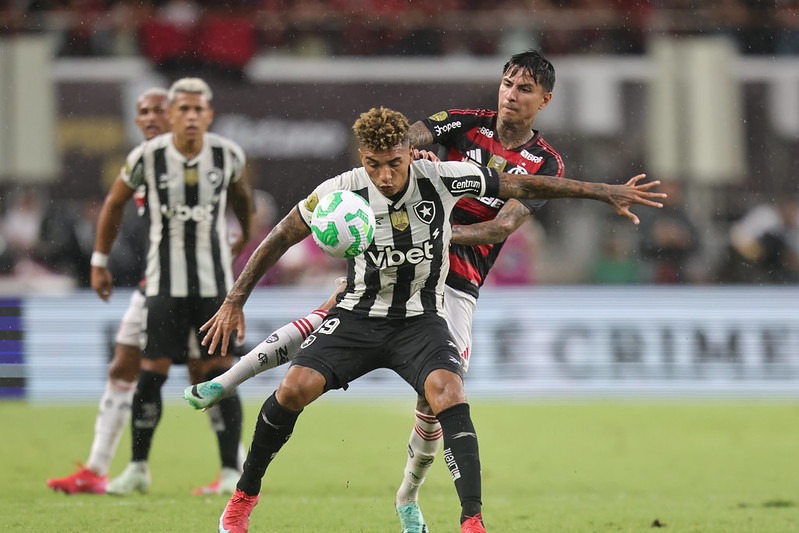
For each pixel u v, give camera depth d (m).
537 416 41.78
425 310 17.73
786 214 50.41
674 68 50.03
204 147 26.33
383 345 17.53
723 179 50.31
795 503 25.36
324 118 48.75
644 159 50.28
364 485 27.75
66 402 43.31
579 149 50.16
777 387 46.50
